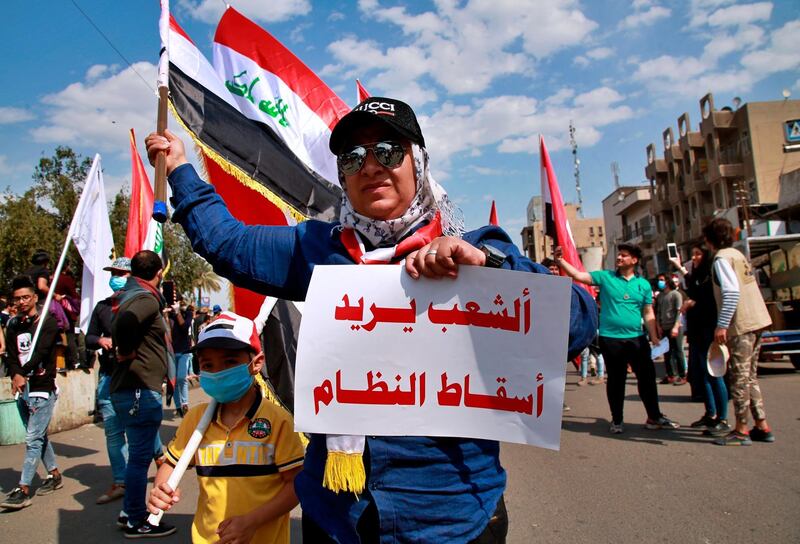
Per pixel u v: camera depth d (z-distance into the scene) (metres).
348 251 1.70
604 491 4.39
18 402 5.06
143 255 4.34
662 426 6.50
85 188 7.20
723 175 33.44
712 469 4.75
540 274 1.53
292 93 4.12
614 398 6.41
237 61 4.14
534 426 1.49
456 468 1.52
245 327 2.47
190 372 16.31
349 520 1.52
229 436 2.44
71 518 4.48
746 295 5.43
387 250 1.66
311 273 1.76
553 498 4.31
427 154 1.79
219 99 3.63
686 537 3.44
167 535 4.04
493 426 1.51
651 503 4.05
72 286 8.66
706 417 6.27
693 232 38.19
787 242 11.56
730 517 3.69
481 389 1.52
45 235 25.86
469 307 1.54
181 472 2.27
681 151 39.28
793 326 11.30
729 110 34.16
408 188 1.71
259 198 3.90
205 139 3.49
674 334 9.19
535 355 1.51
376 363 1.55
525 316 1.53
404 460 1.50
